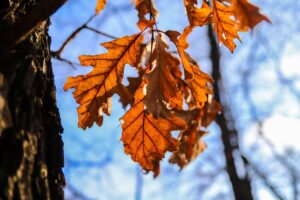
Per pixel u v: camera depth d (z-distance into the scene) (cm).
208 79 79
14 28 57
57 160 66
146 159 78
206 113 96
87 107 75
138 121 77
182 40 76
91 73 75
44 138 64
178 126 77
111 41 75
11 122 58
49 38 74
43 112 66
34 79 65
